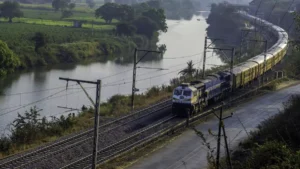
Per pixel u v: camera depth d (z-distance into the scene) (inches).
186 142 2021.4
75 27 7657.5
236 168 1572.3
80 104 3139.8
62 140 1950.1
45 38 5182.1
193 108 2486.5
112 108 2679.6
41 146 1877.5
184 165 1733.5
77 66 5024.6
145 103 2893.7
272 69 4397.1
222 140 2034.9
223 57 5787.4
